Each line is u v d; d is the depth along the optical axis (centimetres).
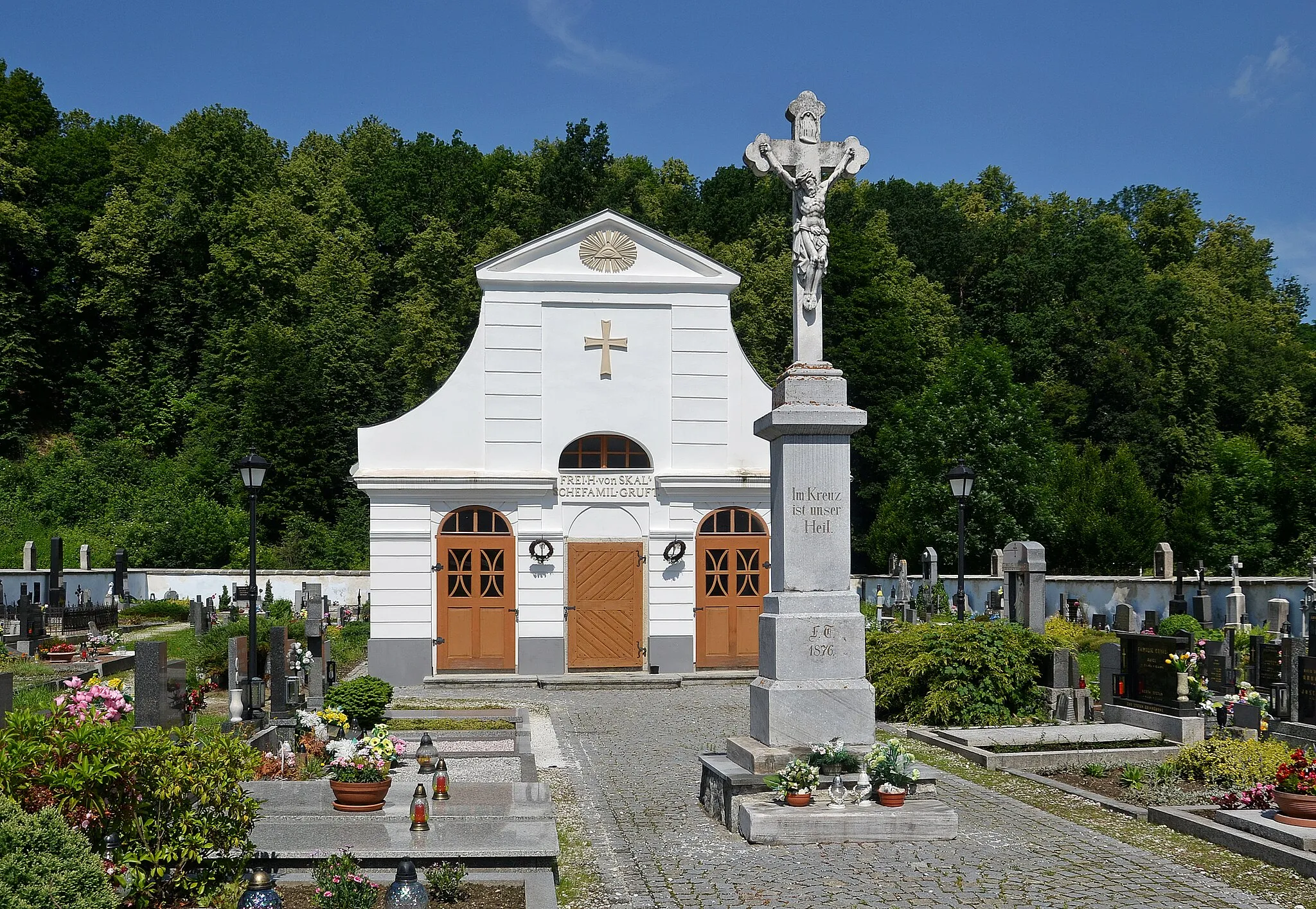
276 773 1375
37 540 5097
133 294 6500
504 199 6084
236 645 1836
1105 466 5488
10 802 705
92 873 695
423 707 2289
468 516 2786
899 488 5291
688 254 2884
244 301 6600
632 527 2831
